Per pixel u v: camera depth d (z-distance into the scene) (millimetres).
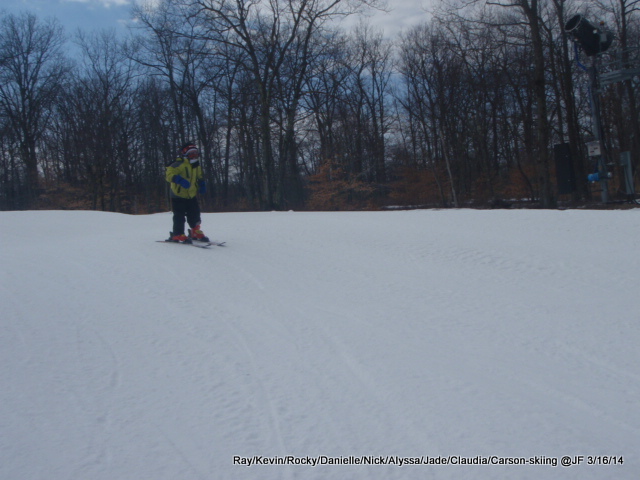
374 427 3369
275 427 3354
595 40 15820
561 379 4164
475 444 3195
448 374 4199
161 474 2848
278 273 7465
